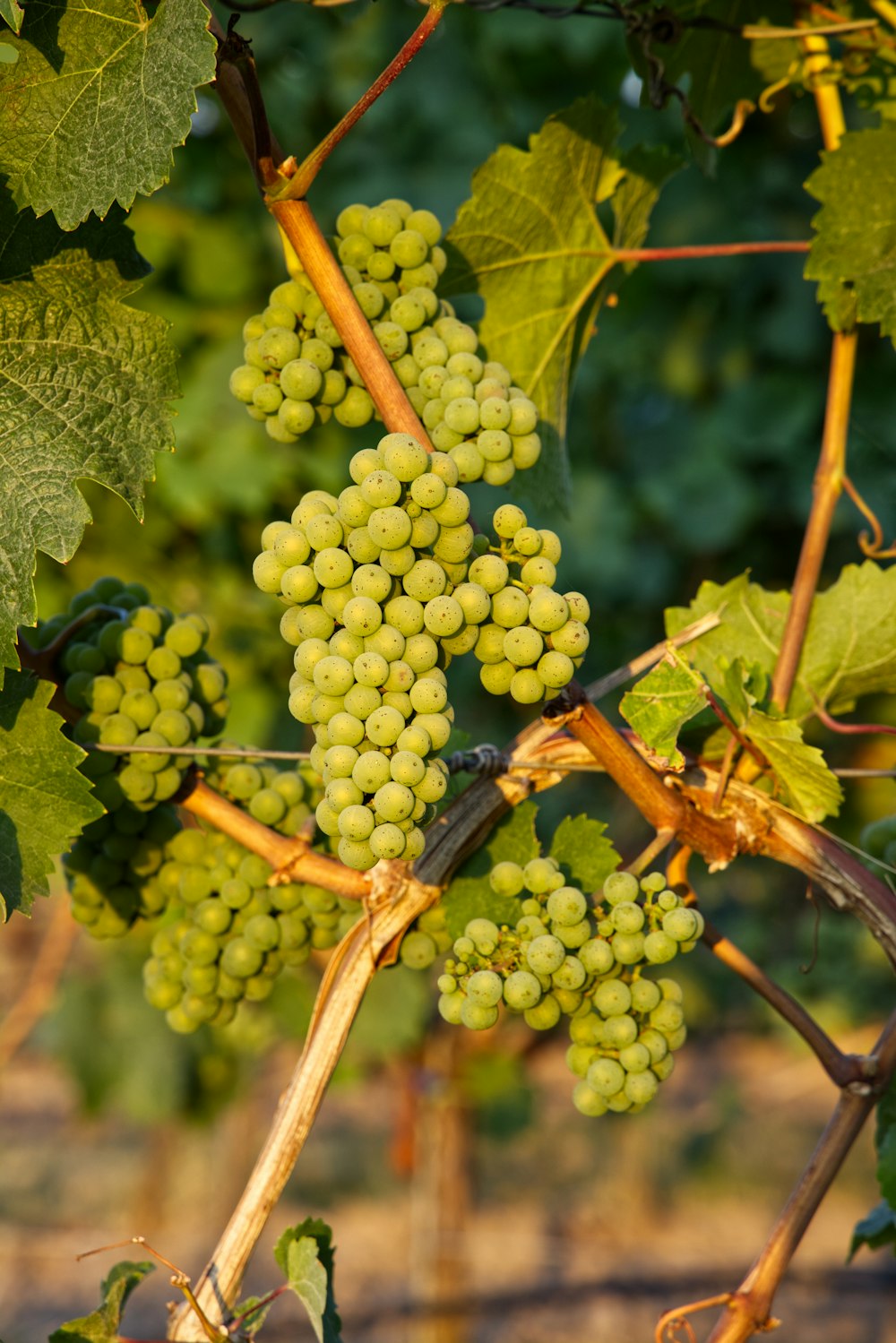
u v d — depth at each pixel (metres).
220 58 1.03
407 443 0.96
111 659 1.11
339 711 0.96
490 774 1.09
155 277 2.30
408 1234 5.17
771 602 1.20
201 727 1.12
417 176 2.46
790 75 1.32
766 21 1.30
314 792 1.14
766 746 1.09
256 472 2.23
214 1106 2.92
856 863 1.11
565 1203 5.40
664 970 3.13
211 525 2.35
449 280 1.23
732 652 1.20
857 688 1.22
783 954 3.19
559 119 1.19
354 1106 6.75
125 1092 2.87
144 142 0.99
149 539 2.33
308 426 1.07
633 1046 1.02
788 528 2.55
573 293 1.27
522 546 0.98
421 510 0.97
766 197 2.41
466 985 1.03
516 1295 2.80
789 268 2.41
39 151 1.00
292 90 2.42
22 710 1.04
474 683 2.62
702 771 1.11
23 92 1.00
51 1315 4.28
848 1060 1.12
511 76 2.50
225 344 2.31
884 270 1.18
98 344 1.05
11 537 1.02
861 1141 5.79
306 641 0.97
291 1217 5.34
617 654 2.67
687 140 1.33
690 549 2.57
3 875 1.04
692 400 2.58
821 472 1.22
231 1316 1.05
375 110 2.46
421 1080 2.66
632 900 1.03
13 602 1.02
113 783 1.10
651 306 2.53
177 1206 5.14
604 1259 4.73
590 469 2.64
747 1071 5.45
